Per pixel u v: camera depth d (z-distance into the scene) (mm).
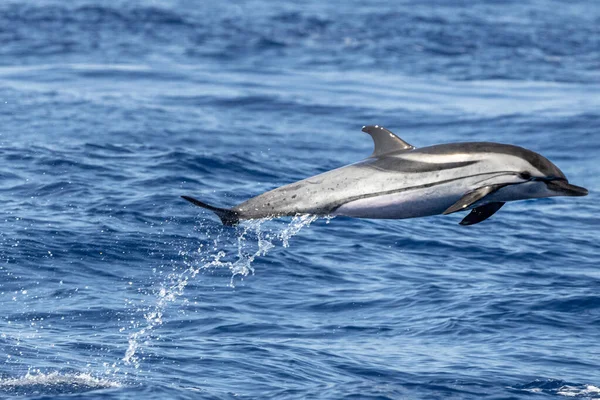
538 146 94125
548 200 70188
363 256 52500
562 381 35312
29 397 31172
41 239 50188
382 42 170875
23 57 137875
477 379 35250
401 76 135750
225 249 51094
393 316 43062
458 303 44812
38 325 39469
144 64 135500
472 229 59938
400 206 27375
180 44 159500
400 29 190250
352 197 27500
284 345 38500
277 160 78188
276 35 174875
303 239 54188
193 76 126875
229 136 89250
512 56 160125
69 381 32875
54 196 59125
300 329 40844
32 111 93562
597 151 91688
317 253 52156
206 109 103875
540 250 55688
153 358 36031
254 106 107875
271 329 40625
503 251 55156
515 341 39844
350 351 38188
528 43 177500
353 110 108812
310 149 86500
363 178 27625
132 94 110062
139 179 64938
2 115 90375
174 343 38062
